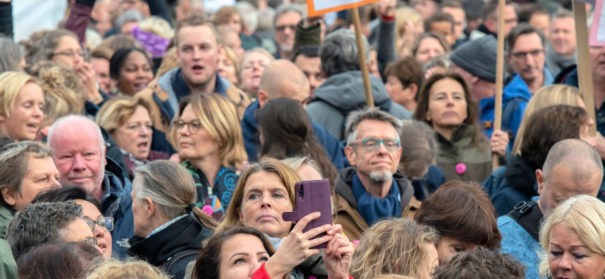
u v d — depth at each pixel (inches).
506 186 999.6
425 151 1049.5
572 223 743.7
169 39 1596.9
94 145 954.1
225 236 718.5
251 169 826.8
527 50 1421.0
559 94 1100.5
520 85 1343.5
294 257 679.7
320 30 1419.8
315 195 692.7
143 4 2004.2
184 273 820.6
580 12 1086.4
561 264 747.4
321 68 1248.2
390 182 978.7
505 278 647.1
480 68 1337.4
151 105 1202.6
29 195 857.5
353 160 981.8
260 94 1136.2
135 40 1504.7
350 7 1090.1
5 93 1021.8
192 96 1035.3
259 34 1977.1
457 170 1175.0
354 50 1229.7
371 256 746.8
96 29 1932.8
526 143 981.8
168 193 856.9
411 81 1349.7
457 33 1946.4
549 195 864.3
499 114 1157.7
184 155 1014.4
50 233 739.4
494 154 1154.0
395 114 1243.8
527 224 877.8
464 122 1194.6
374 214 954.1
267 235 807.1
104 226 830.5
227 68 1386.6
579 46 1086.4
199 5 2025.1
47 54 1275.8
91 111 1223.5
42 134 1055.6
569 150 861.8
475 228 804.0
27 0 1647.4
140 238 869.2
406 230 750.5
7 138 1010.7
